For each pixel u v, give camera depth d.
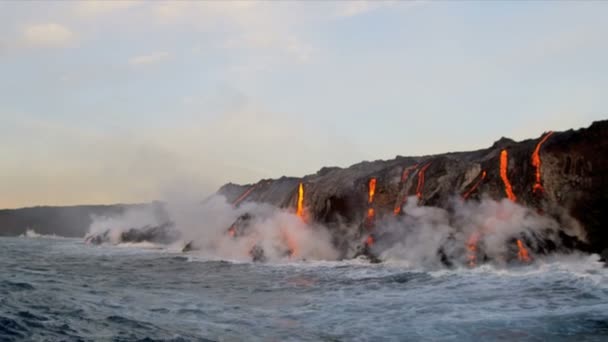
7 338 10.98
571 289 14.96
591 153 21.45
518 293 15.00
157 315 13.69
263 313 14.04
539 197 22.14
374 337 11.38
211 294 17.38
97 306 14.70
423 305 14.23
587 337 10.54
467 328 11.63
